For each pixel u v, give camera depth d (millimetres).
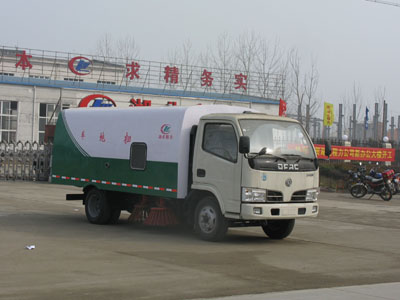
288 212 11117
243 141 10594
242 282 7766
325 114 40656
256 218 10734
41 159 28562
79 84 39375
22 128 37312
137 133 12914
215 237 11344
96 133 14023
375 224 15688
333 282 7996
